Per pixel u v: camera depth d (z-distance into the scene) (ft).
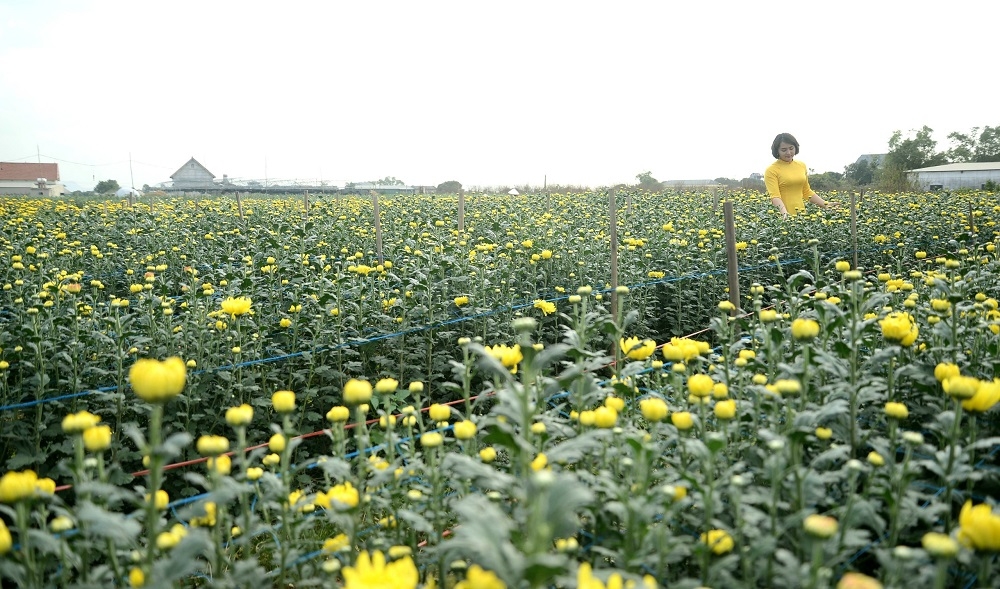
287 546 8.02
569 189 104.37
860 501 7.36
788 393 8.48
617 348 11.12
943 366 9.18
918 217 39.50
